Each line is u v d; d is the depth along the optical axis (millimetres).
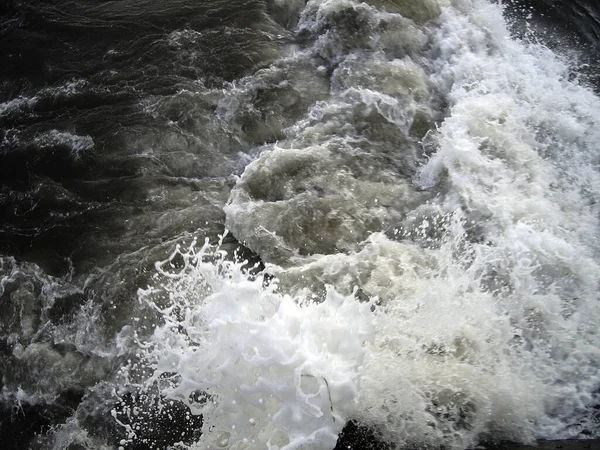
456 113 5160
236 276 3537
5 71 6684
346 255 4422
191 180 5215
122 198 5176
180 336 3758
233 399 3270
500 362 3695
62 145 5691
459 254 4297
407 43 5938
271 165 5023
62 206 5230
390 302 4027
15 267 4867
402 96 5496
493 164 4793
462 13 6125
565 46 5789
